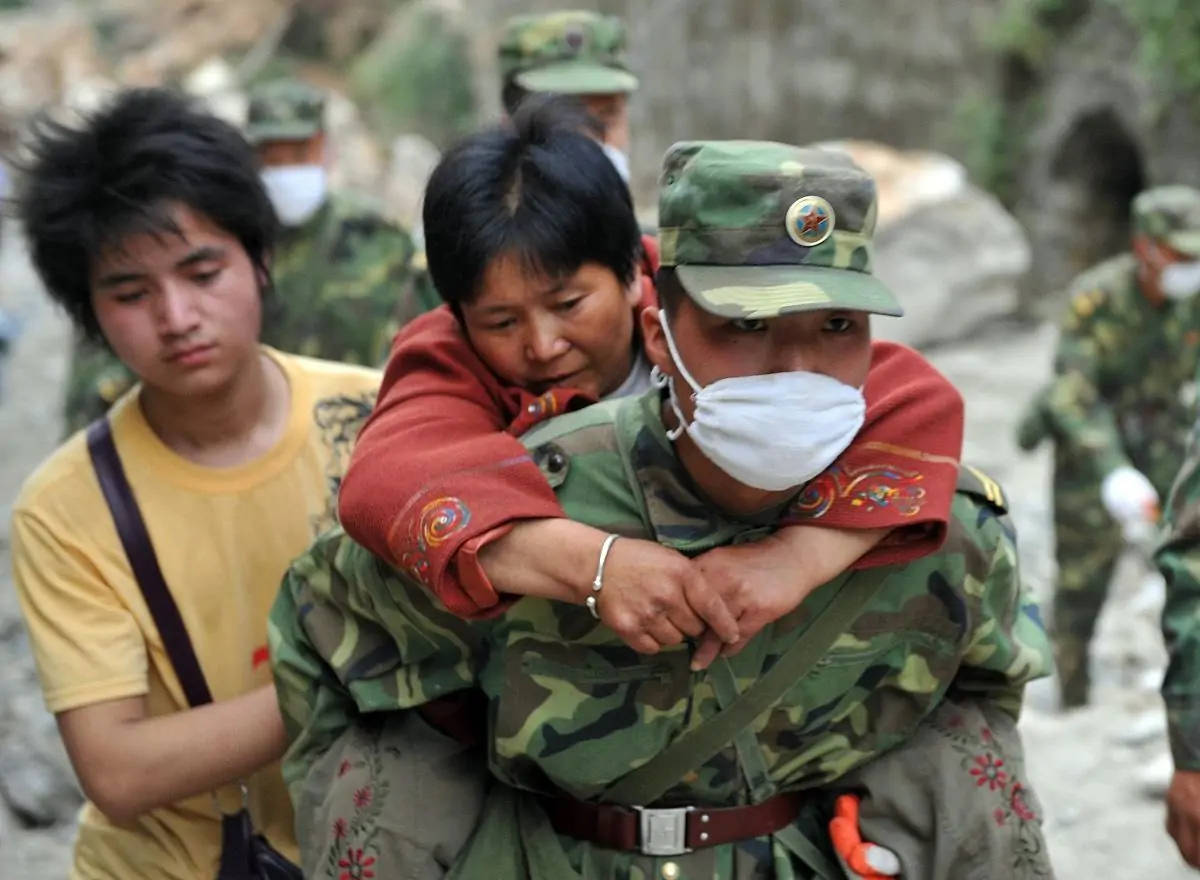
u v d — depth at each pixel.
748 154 1.98
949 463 2.12
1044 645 2.37
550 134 2.27
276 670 2.43
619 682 2.14
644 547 1.96
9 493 8.51
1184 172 12.41
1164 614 2.83
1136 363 6.43
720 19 17.23
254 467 2.88
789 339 1.94
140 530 2.80
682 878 2.21
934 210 12.52
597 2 18.59
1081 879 4.63
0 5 28.47
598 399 2.37
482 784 2.35
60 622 2.75
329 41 27.47
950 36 15.80
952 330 12.41
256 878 2.82
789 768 2.22
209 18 27.00
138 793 2.68
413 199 16.55
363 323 5.05
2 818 5.31
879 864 2.22
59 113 2.82
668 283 2.02
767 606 1.98
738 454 1.94
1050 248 14.18
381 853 2.28
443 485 2.04
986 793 2.26
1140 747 5.39
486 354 2.31
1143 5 12.53
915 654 2.19
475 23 23.77
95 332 2.86
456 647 2.23
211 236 2.72
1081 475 6.30
